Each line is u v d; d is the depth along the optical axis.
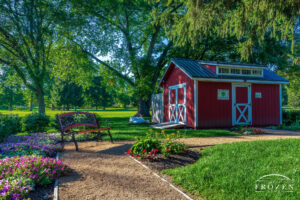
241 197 2.77
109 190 3.12
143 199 2.82
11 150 5.42
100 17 17.98
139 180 3.53
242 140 7.11
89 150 5.99
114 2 16.89
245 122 11.91
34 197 2.93
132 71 19.83
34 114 9.19
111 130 10.21
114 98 63.03
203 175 3.55
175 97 13.31
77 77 22.36
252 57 18.16
